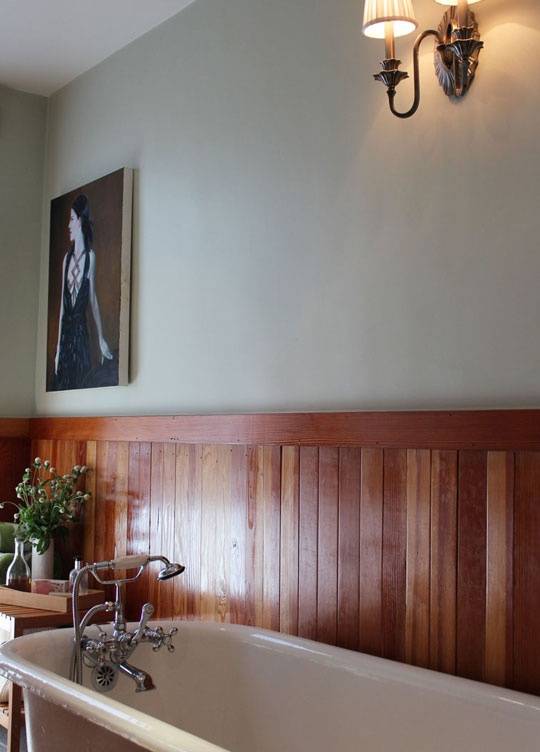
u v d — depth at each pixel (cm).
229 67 301
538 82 204
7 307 399
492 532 205
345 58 256
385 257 239
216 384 296
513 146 208
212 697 247
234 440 280
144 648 252
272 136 280
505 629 201
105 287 350
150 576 313
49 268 396
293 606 255
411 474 224
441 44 219
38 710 206
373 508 234
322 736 221
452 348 220
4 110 401
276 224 276
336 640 242
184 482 302
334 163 257
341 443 243
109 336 345
